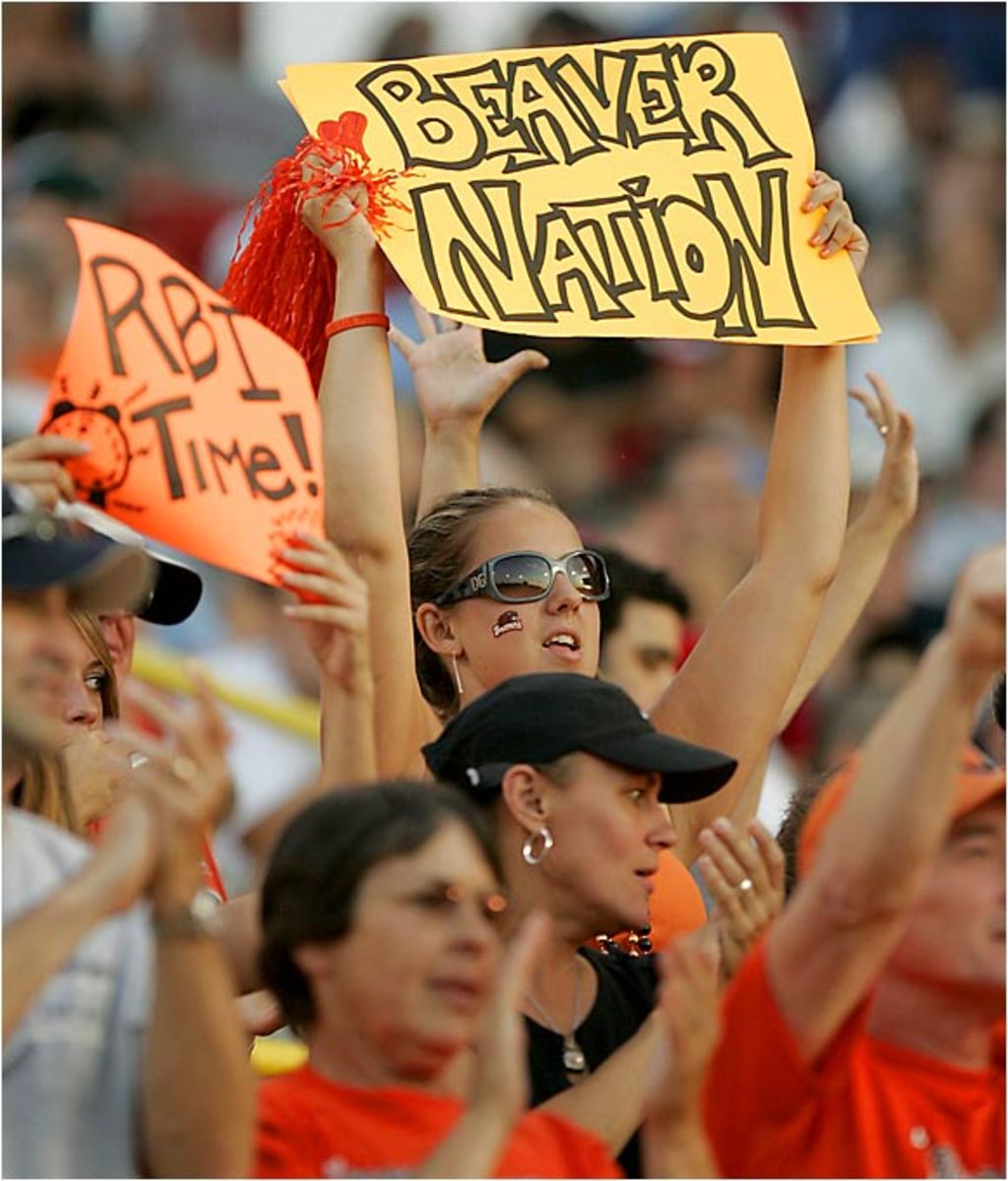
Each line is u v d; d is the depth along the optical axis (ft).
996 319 132.57
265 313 51.85
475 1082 36.42
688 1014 38.01
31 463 40.09
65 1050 38.09
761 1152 39.09
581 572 52.26
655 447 119.14
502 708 44.52
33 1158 37.70
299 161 51.26
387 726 48.21
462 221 50.80
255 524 42.09
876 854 37.19
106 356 41.91
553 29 138.62
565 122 52.54
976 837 41.39
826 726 99.50
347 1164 38.06
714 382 121.29
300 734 76.59
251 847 80.84
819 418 53.36
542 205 51.39
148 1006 37.35
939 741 36.99
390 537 48.34
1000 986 41.24
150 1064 36.42
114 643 49.19
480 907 38.50
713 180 52.60
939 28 143.54
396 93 52.01
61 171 123.34
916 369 130.00
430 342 58.54
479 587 51.93
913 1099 41.37
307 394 43.06
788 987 38.50
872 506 57.67
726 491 113.09
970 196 137.59
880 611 111.34
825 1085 38.99
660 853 47.88
